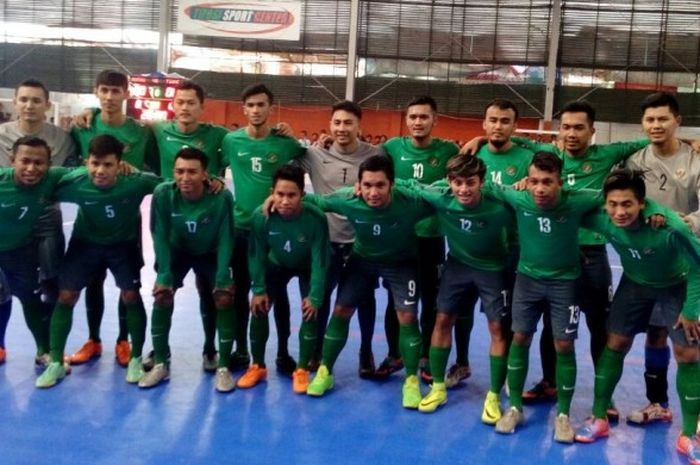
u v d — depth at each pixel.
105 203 3.53
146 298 5.56
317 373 3.71
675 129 3.29
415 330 3.59
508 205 3.28
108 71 3.89
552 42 14.35
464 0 14.91
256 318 3.71
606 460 2.97
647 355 3.46
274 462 2.81
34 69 16.02
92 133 3.94
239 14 14.61
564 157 3.54
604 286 3.48
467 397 3.69
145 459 2.79
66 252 3.72
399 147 3.95
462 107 15.25
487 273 3.41
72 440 2.94
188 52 15.72
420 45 15.23
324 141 3.98
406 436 3.14
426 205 3.47
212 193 3.54
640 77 14.48
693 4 14.01
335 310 3.67
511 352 3.32
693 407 3.05
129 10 15.68
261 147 3.88
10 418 3.13
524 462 2.92
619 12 14.36
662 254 2.94
